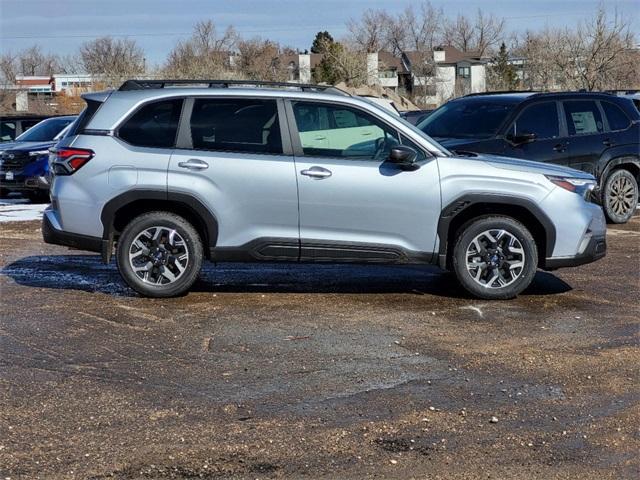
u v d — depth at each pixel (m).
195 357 6.00
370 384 5.48
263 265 9.27
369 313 7.23
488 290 7.69
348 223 7.52
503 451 4.50
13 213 13.79
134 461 4.34
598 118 12.38
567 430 4.77
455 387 5.44
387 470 4.26
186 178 7.42
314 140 7.57
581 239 7.76
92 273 8.80
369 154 7.60
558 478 4.20
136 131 7.54
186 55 56.53
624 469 4.30
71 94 46.28
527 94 12.16
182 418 4.90
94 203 7.47
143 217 7.51
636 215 13.67
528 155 11.51
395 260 7.63
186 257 7.56
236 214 7.47
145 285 7.58
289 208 7.48
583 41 47.03
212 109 7.58
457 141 11.27
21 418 4.87
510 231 7.63
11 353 6.05
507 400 5.22
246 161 7.45
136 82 7.76
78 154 7.50
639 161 12.59
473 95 12.64
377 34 79.94
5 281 8.40
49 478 4.14
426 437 4.66
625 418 4.95
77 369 5.73
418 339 6.46
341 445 4.55
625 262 9.59
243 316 7.09
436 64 67.44
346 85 47.62
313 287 8.21
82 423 4.81
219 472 4.22
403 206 7.52
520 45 66.69
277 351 6.15
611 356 6.07
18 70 63.56
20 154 14.98
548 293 8.02
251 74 59.31
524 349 6.23
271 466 4.30
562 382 5.54
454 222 7.73
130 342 6.34
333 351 6.16
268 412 5.00
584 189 7.84
